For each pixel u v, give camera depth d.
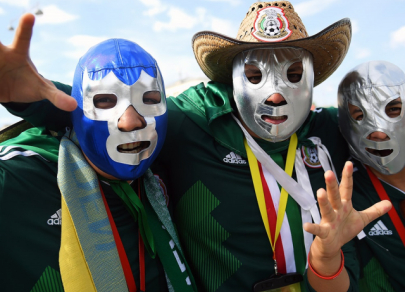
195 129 1.44
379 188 1.51
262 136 1.39
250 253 1.37
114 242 1.11
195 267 1.40
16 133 1.37
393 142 1.42
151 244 1.20
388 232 1.46
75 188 1.10
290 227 1.38
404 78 1.44
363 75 1.46
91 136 1.11
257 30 1.36
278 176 1.41
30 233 1.08
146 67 1.14
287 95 1.34
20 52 0.89
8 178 1.09
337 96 1.60
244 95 1.38
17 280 1.06
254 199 1.40
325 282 1.16
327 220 1.08
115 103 1.10
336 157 1.62
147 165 1.18
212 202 1.38
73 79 1.17
